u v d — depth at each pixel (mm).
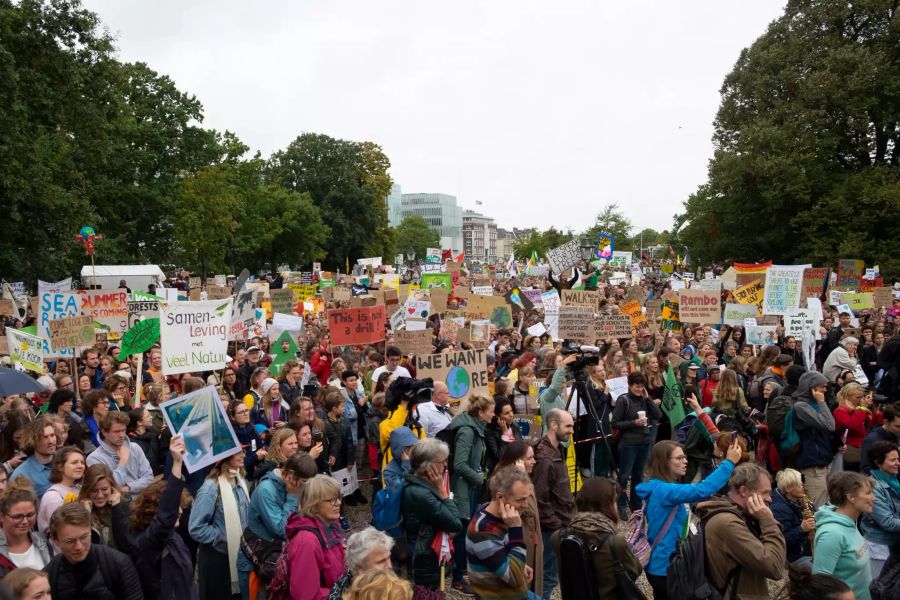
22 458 6883
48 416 6609
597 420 9898
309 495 5145
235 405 8117
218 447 5984
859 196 39312
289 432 6707
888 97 39625
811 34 41938
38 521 5695
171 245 52312
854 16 41250
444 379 9867
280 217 72375
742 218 44344
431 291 20219
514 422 9461
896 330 18062
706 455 9359
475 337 14734
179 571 5629
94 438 8273
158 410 8562
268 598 5176
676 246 81625
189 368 9742
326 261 86000
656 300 20859
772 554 4820
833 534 5246
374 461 9852
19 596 3912
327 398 9414
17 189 27797
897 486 6070
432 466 6027
